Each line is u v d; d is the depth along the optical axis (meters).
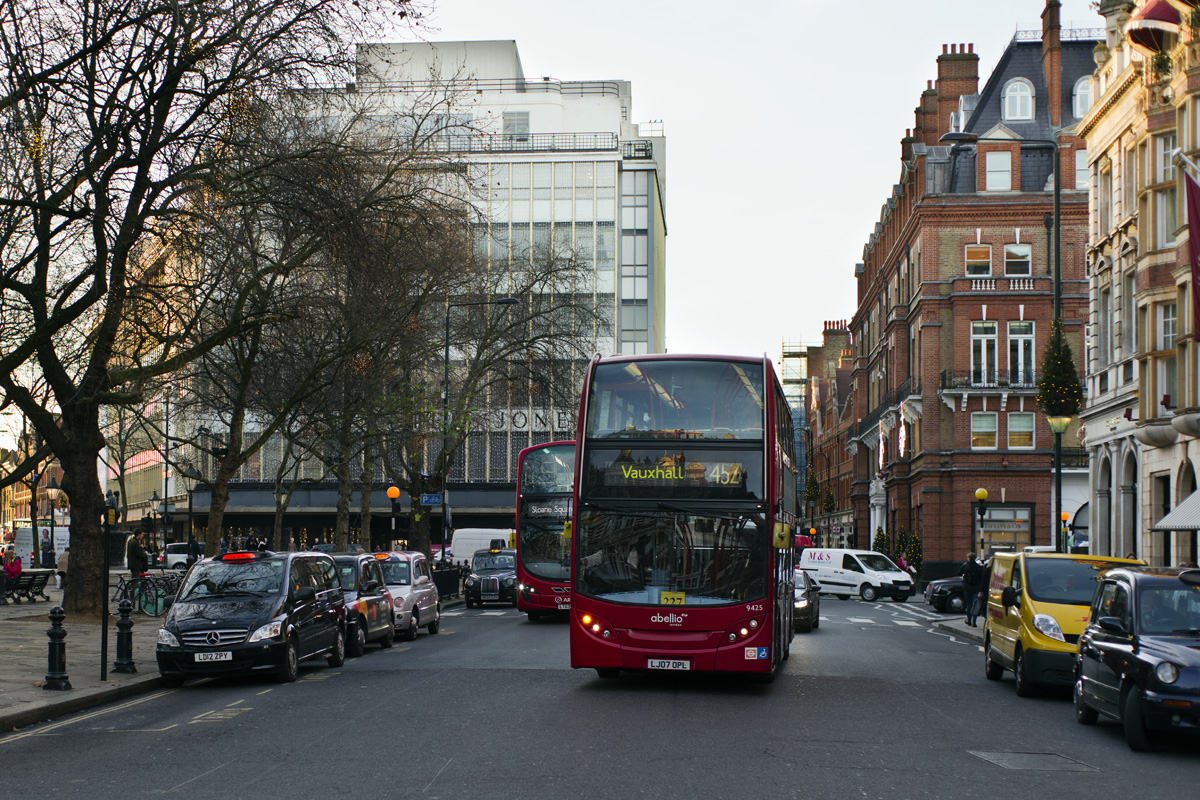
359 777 9.06
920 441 57.91
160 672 16.44
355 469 73.81
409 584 25.83
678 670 15.59
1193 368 29.00
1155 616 11.95
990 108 59.28
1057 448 29.45
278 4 19.36
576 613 15.84
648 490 16.00
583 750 10.40
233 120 19.97
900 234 63.50
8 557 39.00
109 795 8.57
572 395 46.28
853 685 16.80
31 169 19.97
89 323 30.03
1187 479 30.89
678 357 16.42
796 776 9.30
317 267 25.88
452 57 81.94
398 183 27.50
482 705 13.67
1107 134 37.03
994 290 56.16
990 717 13.48
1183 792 9.00
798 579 29.67
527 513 31.88
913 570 54.41
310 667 19.20
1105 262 37.81
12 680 15.32
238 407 27.81
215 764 9.80
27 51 17.66
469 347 48.06
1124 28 32.00
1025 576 16.38
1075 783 9.30
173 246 21.11
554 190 76.75
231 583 17.47
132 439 57.81
